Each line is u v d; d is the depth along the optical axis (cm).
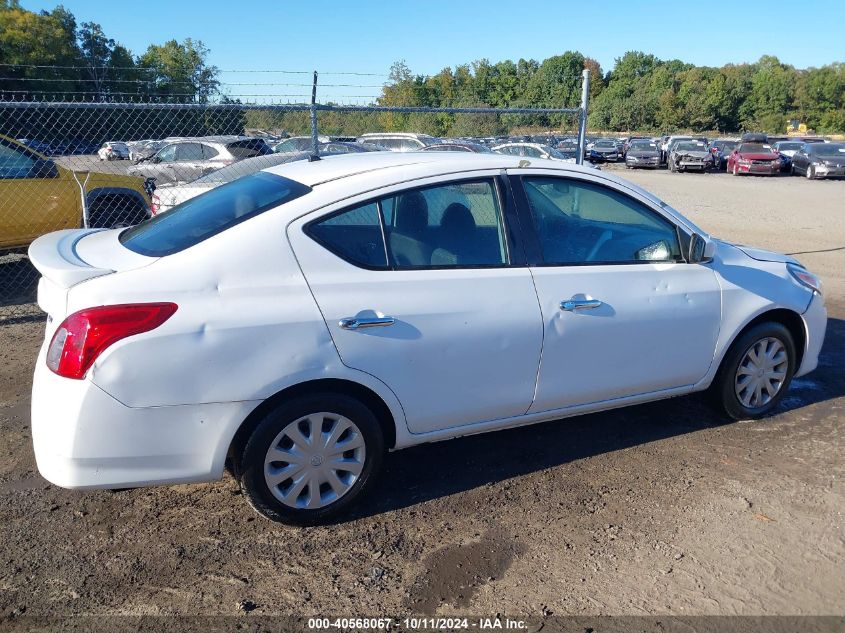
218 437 299
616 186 394
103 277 293
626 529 333
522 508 351
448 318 334
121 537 323
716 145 3978
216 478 307
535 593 288
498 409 360
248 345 296
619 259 390
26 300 751
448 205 349
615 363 385
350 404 322
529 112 821
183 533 327
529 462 399
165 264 298
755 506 353
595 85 9819
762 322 440
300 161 396
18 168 768
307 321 305
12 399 478
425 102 1902
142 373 283
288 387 307
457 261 346
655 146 3781
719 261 423
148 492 362
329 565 305
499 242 359
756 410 450
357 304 316
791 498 360
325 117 1427
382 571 301
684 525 336
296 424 315
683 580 296
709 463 398
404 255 334
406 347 326
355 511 346
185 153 1400
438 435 353
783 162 3338
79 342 278
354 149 1519
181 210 368
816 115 9062
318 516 330
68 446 281
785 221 1516
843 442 425
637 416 462
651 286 391
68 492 361
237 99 745
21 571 297
